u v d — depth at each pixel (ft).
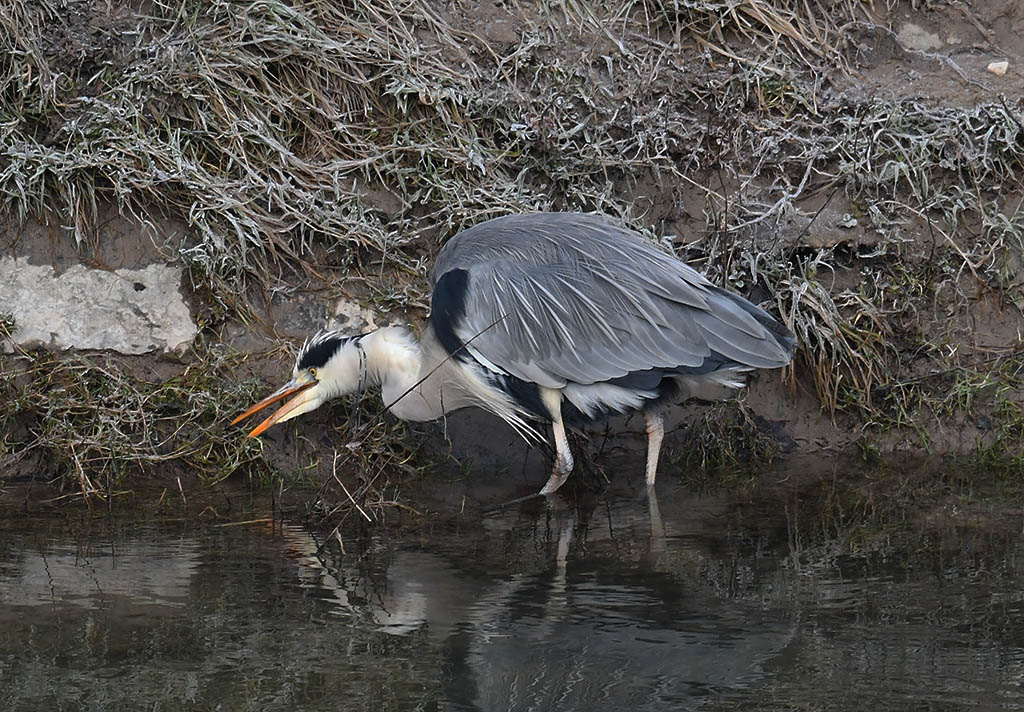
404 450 37.50
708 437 38.14
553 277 34.14
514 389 34.88
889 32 42.50
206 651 24.53
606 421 36.42
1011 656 24.16
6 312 37.40
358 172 39.73
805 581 28.07
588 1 42.24
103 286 37.91
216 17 40.19
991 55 42.50
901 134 40.29
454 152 39.73
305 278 38.81
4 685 23.06
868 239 39.70
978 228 40.24
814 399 38.99
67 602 26.86
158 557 29.73
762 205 39.81
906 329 39.50
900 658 24.07
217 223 38.17
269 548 30.50
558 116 40.34
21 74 38.37
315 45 39.99
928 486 35.29
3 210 37.73
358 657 24.31
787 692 22.84
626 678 23.40
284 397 35.88
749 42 42.27
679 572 28.71
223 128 39.06
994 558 29.35
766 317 34.71
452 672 23.65
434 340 35.06
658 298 33.91
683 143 40.60
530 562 29.43
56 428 35.94
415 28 41.57
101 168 37.73
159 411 37.22
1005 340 39.55
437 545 30.81
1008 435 38.19
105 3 40.14
